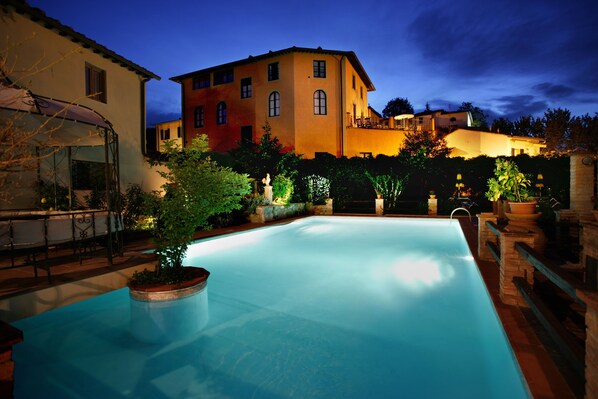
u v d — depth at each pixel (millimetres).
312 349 3916
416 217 15047
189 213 4883
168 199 4996
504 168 6477
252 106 24375
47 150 8797
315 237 11758
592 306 1774
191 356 3785
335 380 3295
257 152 20000
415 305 5277
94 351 3893
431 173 18344
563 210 8344
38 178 8000
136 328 4480
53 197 7969
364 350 3879
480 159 17625
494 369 3445
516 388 2863
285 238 11586
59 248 7363
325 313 5008
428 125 30938
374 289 6082
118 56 11258
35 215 6125
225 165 15039
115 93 11672
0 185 3219
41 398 3107
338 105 23688
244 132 24734
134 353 3863
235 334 4316
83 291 4812
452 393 3064
